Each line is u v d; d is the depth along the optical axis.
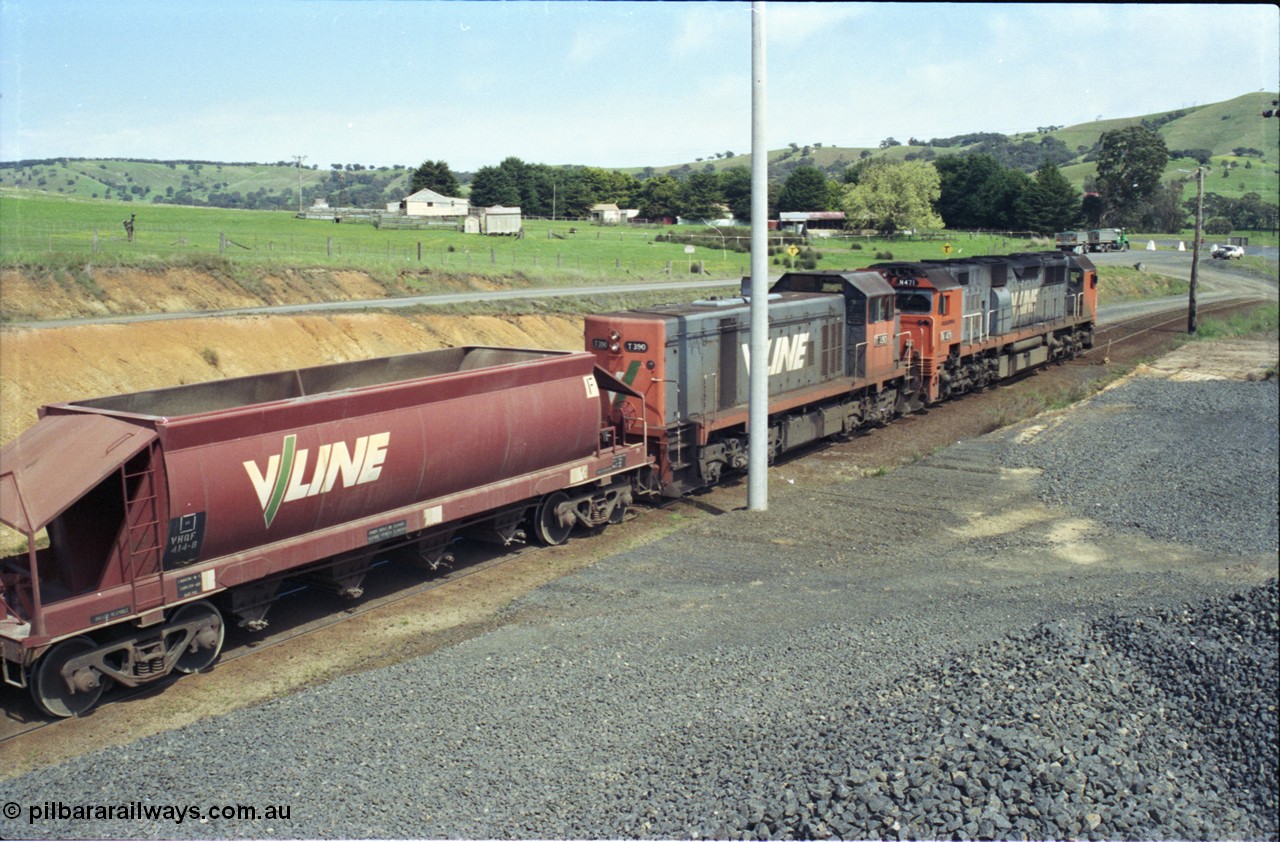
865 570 15.03
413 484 13.88
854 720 9.20
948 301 28.98
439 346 32.81
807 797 7.78
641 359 18.78
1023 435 25.59
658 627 12.58
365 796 8.36
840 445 25.02
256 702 11.23
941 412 29.52
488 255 60.19
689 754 8.90
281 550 12.35
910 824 7.34
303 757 9.12
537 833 7.70
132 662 11.20
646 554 16.11
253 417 11.82
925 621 12.17
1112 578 14.50
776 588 14.20
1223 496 19.38
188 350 26.03
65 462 10.83
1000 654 10.41
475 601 14.31
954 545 16.48
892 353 26.75
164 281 31.39
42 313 26.88
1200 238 47.94
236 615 12.55
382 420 13.33
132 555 10.95
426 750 9.17
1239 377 34.97
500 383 15.07
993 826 7.27
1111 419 27.33
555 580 14.94
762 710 9.74
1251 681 9.45
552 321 38.34
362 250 56.19
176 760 9.24
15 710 11.09
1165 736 8.78
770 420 22.08
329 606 14.16
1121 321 53.31
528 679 10.80
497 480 15.44
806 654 11.18
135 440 10.88
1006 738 8.28
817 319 23.58
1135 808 7.55
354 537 13.19
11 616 10.83
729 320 20.50
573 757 8.99
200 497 11.30
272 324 28.89
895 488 20.39
